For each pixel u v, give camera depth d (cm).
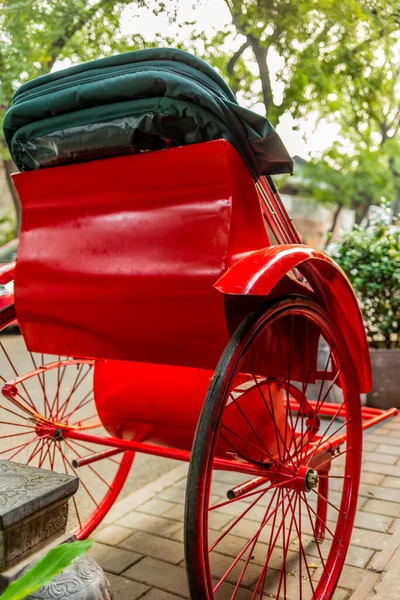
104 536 278
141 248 186
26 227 217
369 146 1470
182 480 353
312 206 1777
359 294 509
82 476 362
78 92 189
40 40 809
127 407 238
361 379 248
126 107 182
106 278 193
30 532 151
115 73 185
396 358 484
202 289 173
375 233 527
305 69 891
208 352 181
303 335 225
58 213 208
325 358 473
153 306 184
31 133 205
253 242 183
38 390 557
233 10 826
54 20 788
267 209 205
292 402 326
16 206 1266
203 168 172
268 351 209
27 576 105
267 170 185
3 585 144
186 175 176
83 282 199
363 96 1064
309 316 201
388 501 310
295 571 245
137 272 185
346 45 889
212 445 156
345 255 516
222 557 256
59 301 208
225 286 155
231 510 304
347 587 231
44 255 210
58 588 146
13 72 811
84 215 201
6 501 145
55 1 784
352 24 844
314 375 229
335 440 233
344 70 938
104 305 196
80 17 783
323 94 958
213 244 172
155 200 184
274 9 819
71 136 196
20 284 218
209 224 173
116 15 761
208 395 160
